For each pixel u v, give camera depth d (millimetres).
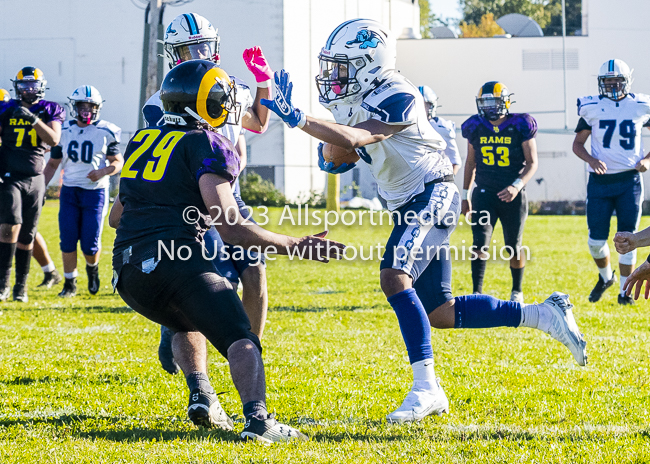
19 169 26906
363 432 11617
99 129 28656
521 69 112125
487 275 36219
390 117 12586
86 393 14375
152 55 61469
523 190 26312
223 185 10578
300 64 100688
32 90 27172
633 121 26781
